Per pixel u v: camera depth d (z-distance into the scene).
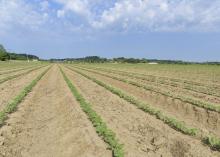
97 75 66.12
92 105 26.31
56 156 16.27
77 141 17.17
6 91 36.12
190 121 23.12
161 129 19.16
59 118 23.95
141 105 26.08
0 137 17.59
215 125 22.33
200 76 65.50
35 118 24.05
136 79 54.97
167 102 30.19
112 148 14.83
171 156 14.97
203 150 15.65
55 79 54.97
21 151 16.77
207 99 31.66
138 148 15.52
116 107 26.19
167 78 58.16
